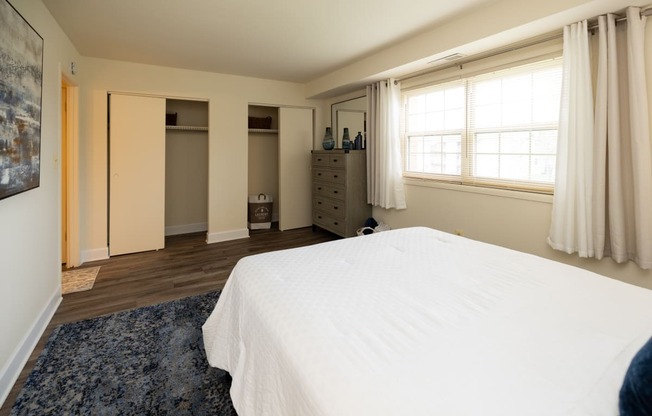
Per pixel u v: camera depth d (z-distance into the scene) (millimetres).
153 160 4125
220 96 4559
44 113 2346
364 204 4543
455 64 3268
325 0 2451
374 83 4160
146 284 3094
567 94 2354
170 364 1867
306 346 966
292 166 5328
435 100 3607
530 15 2277
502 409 714
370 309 1167
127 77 3945
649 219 2025
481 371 835
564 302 1215
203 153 5219
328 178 4816
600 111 2168
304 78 4848
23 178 1831
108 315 2461
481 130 3141
